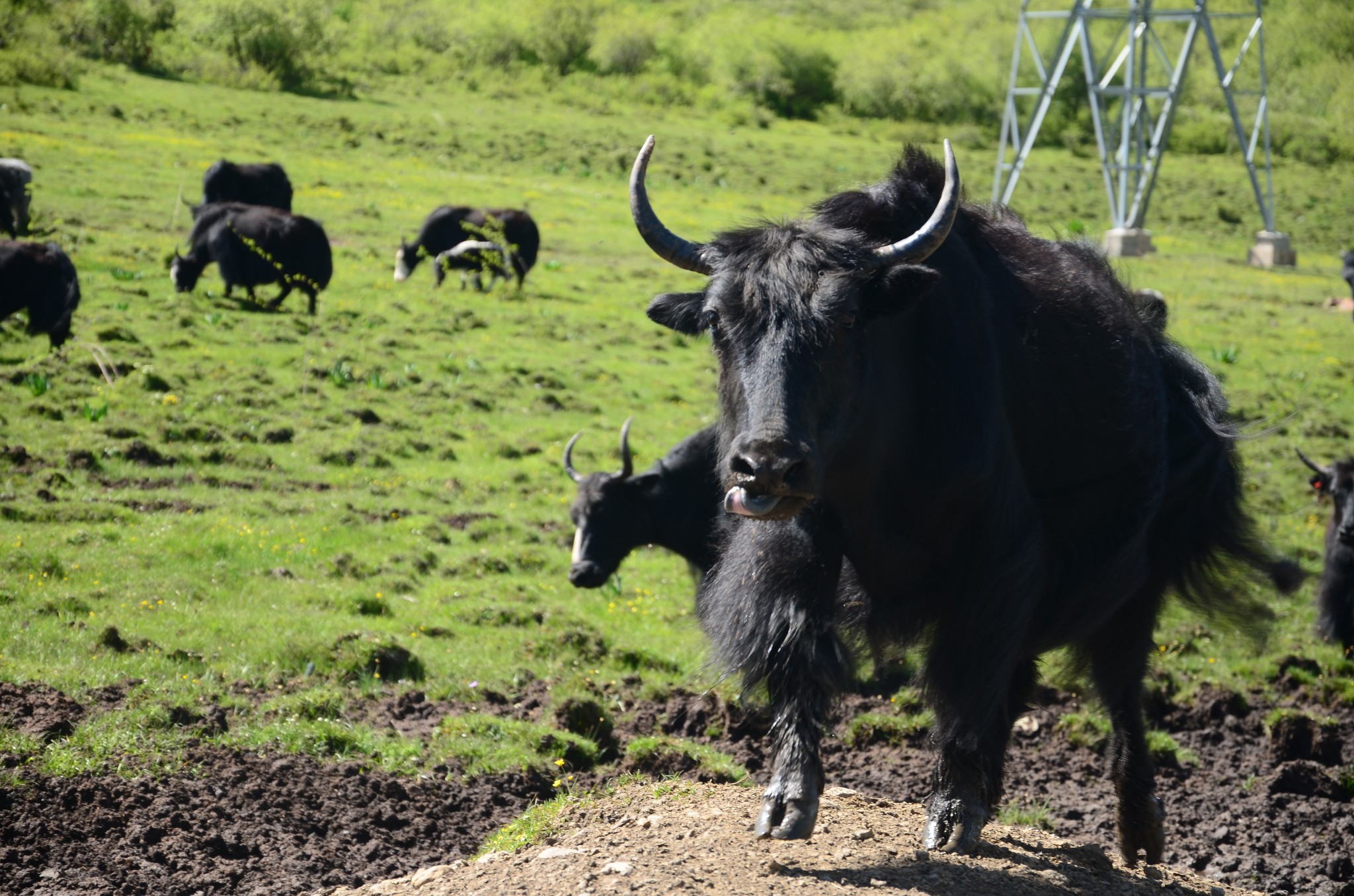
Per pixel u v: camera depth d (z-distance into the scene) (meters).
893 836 6.89
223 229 25.70
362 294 28.69
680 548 14.38
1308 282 45.81
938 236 5.83
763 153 64.19
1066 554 7.16
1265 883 9.32
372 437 19.53
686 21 104.06
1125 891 6.56
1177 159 82.69
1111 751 8.20
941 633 6.45
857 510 6.20
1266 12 112.94
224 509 15.55
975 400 6.12
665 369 26.14
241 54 63.25
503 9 85.12
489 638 12.70
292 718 9.64
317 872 7.71
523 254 31.95
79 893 6.92
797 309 5.56
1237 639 13.43
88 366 20.12
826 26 118.38
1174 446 8.01
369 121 57.19
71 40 59.22
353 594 13.24
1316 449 23.72
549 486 18.67
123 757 8.43
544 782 9.45
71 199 32.81
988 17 111.75
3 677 9.55
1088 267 7.74
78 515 14.35
